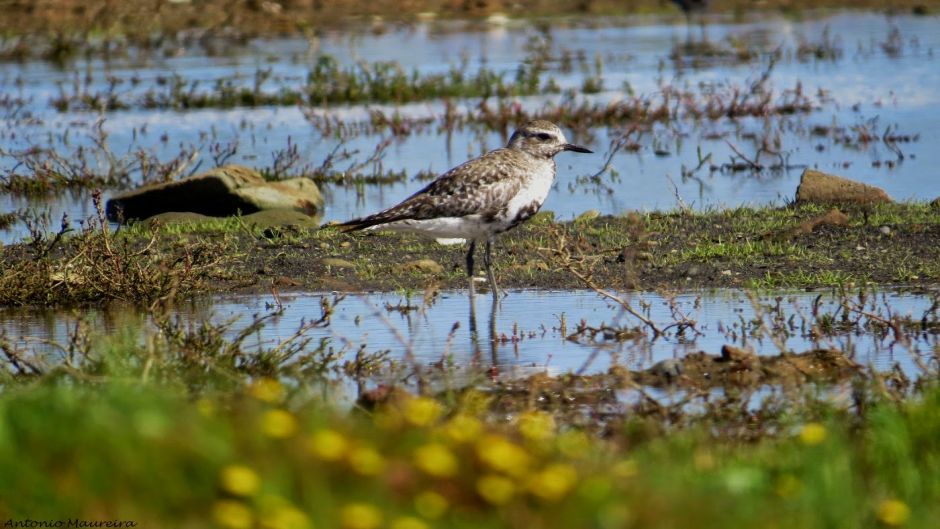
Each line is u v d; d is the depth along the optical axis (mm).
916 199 19188
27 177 22641
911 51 33812
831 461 7750
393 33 38719
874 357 11906
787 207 18750
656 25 39875
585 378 11336
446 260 16672
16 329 13695
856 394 10234
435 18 41375
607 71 32031
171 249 17141
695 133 25719
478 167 15180
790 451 8375
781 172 22031
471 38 37688
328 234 17969
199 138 25578
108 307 14797
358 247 17312
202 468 7168
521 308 14375
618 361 12148
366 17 41125
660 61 32188
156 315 12047
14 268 15297
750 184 21172
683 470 7852
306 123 27094
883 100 27938
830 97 28438
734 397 10617
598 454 8312
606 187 21297
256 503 6820
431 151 24516
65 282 14984
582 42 36812
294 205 19984
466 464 7203
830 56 33344
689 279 15242
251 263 16562
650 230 17516
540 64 31750
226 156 23453
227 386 10828
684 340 12820
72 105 28922
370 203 20703
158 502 7008
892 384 10852
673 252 16391
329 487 7012
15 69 33438
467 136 25922
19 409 7820
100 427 7449
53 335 13352
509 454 7137
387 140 23625
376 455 7281
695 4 37688
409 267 16250
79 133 26188
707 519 6820
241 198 19750
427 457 7066
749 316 13594
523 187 15266
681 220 18062
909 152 23156
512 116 26484
